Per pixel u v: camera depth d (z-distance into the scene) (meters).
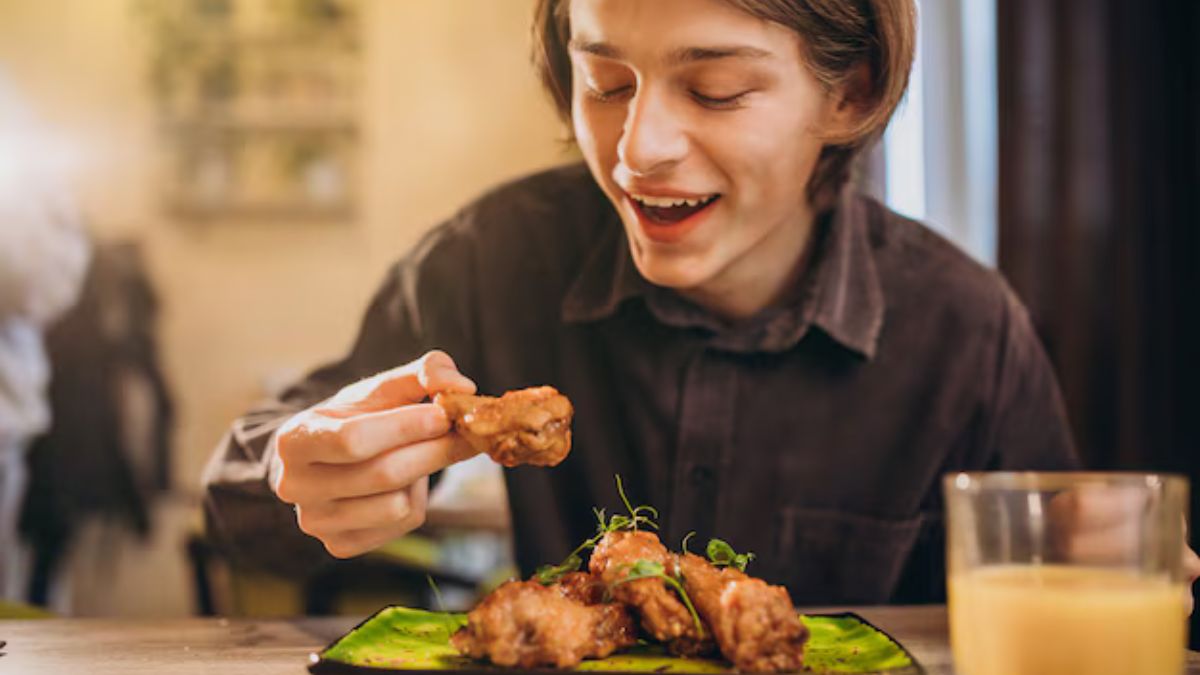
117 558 4.03
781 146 1.53
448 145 4.21
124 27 4.09
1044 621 0.94
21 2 4.04
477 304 2.11
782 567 1.98
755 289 1.89
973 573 0.98
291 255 4.16
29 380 3.96
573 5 1.53
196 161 4.12
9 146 4.01
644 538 1.29
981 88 3.70
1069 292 3.46
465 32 4.20
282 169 4.16
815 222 1.90
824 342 1.95
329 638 1.45
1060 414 2.13
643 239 1.59
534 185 2.17
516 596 1.14
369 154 4.19
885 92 1.63
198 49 4.12
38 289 3.98
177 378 4.11
